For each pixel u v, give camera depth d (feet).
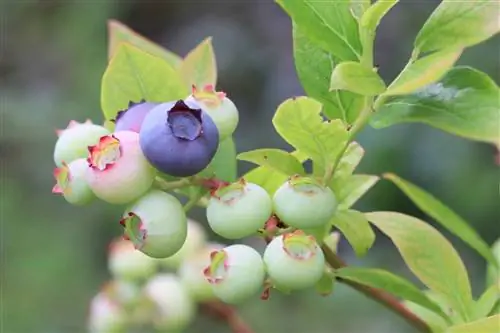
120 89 1.23
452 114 1.16
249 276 1.15
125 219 1.14
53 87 4.76
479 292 3.26
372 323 3.27
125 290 1.41
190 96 1.17
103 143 1.14
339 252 3.61
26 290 3.76
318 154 1.18
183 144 1.13
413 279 3.46
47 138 4.47
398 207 3.56
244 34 4.91
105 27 4.87
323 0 1.19
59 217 4.11
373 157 3.58
